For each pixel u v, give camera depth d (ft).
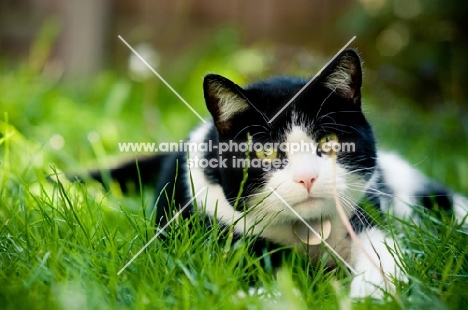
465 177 2.89
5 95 3.38
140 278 1.95
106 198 2.51
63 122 3.33
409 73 4.30
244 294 1.94
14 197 2.35
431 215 2.37
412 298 1.92
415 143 3.26
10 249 2.09
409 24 4.24
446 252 2.08
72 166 2.79
